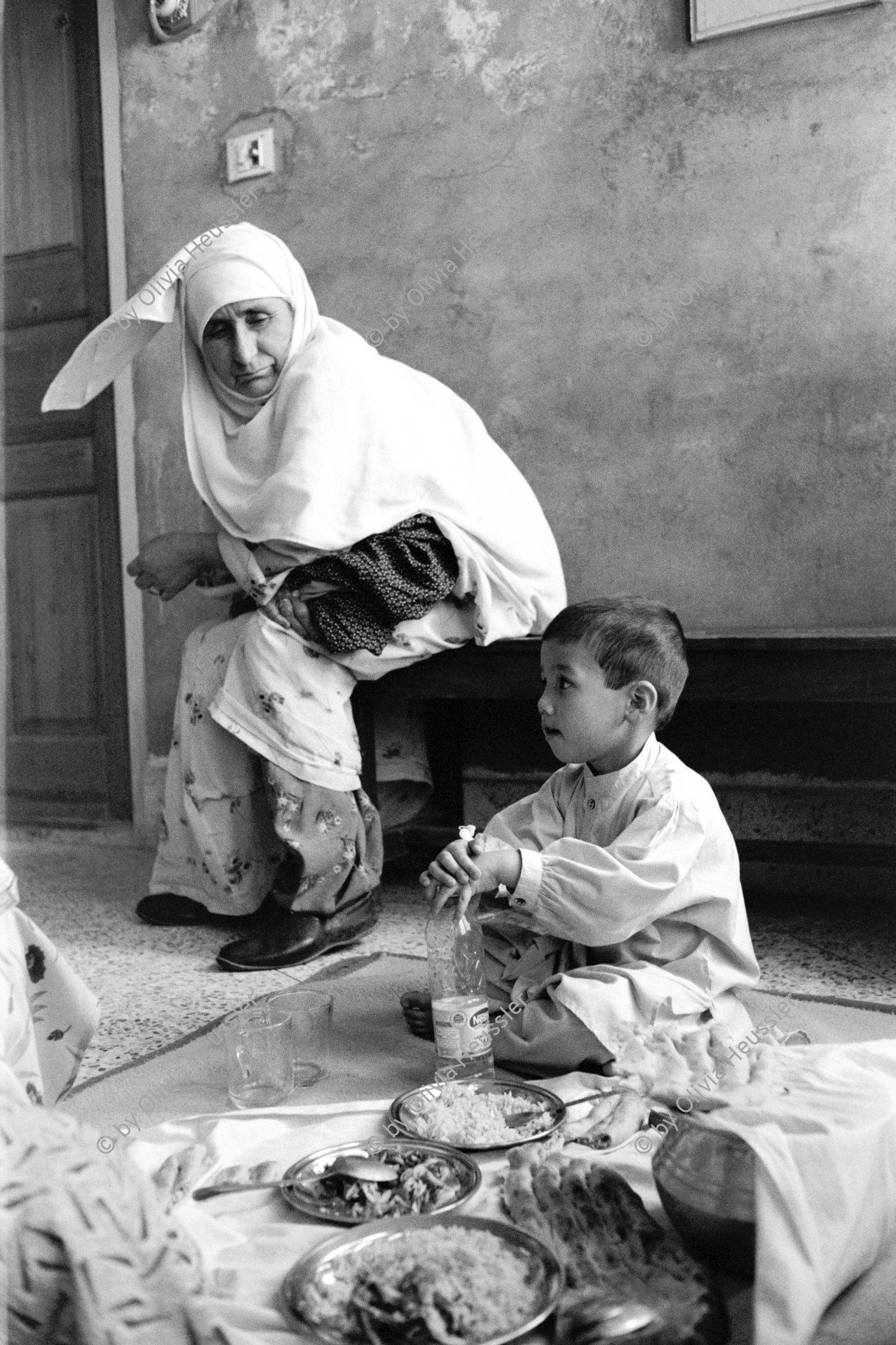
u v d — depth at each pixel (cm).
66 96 366
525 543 274
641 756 180
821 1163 99
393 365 280
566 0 296
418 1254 97
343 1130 138
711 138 282
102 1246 84
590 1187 106
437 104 315
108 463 370
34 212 374
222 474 260
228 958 239
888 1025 188
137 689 368
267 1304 98
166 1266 87
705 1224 101
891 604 271
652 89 288
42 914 288
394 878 315
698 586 291
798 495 279
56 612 379
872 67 265
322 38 329
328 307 334
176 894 277
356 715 275
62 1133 90
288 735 245
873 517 271
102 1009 216
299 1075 176
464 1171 120
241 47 341
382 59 321
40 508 380
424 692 270
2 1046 119
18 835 383
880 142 265
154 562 271
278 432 256
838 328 272
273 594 247
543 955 186
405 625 256
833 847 262
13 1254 82
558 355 304
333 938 249
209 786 263
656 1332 90
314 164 334
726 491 287
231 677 254
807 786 284
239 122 344
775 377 279
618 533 300
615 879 165
